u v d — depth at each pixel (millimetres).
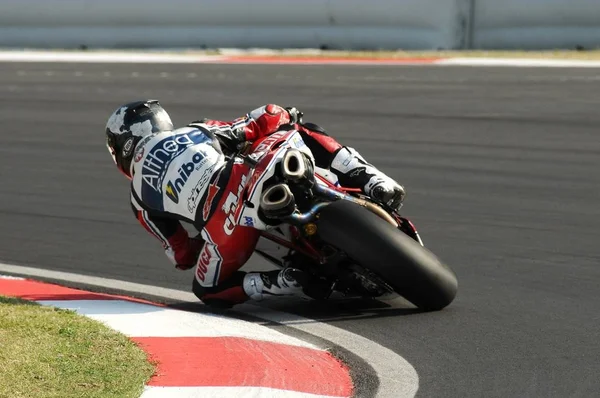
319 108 49656
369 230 17531
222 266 19078
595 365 15484
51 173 37406
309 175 17531
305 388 14297
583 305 19391
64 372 14375
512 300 19844
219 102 52656
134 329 17438
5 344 15344
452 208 29625
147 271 23812
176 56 75812
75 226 29156
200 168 18906
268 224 18000
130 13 81312
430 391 14336
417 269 17844
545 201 30234
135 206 20188
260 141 19266
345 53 74375
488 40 73688
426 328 17844
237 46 79250
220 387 14172
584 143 39469
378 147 39781
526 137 41031
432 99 51375
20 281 22656
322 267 19031
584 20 70188
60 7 82688
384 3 74812
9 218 30531
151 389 14031
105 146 42719
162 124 19906
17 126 48000
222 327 17797
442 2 73750
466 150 38781
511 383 14656
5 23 83375
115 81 62562
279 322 18625
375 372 15297
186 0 79812
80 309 19094
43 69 69812
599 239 25453
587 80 56031
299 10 77188
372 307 19531
